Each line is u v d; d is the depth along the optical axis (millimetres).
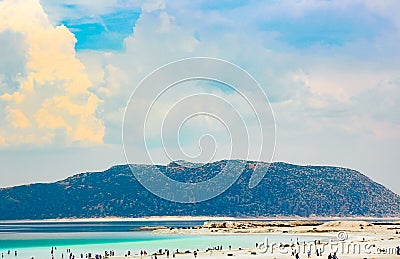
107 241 181250
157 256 111750
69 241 189375
